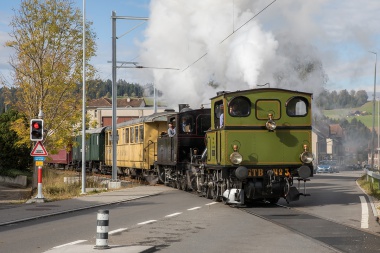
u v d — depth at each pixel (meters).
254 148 18.30
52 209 18.58
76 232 12.96
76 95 31.64
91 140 47.12
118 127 39.97
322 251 10.02
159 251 10.16
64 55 31.27
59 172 46.03
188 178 24.50
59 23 31.17
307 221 14.34
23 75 30.66
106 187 30.08
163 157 29.08
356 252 9.85
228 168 18.25
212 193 20.39
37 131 21.98
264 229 12.91
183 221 14.56
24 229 13.80
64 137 30.91
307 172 18.09
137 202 20.88
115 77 31.03
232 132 18.23
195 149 25.17
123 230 12.95
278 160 18.39
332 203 19.47
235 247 10.51
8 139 42.41
